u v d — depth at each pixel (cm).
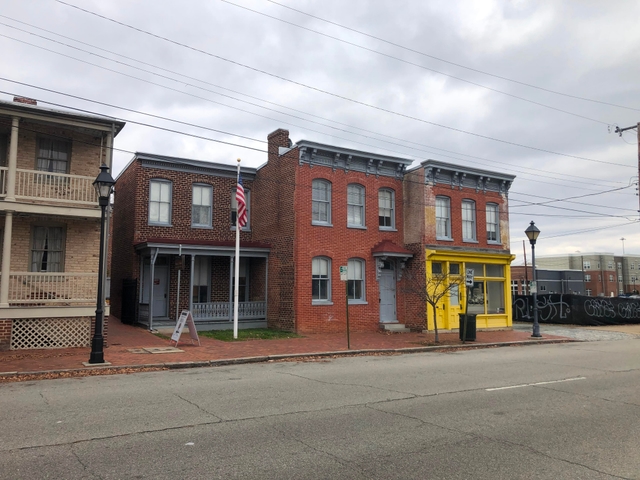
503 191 2603
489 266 2538
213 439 622
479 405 837
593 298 2964
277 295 2167
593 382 1079
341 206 2211
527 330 2558
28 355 1379
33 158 1645
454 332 2294
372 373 1178
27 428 668
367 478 502
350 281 2223
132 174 2133
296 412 769
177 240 1942
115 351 1455
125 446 591
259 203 2348
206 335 1864
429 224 2302
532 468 538
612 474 523
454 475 514
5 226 1472
